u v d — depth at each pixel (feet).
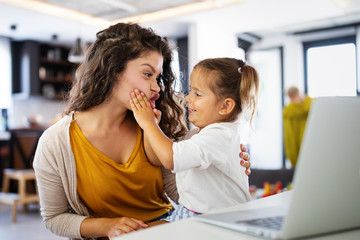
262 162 22.84
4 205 15.16
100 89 3.66
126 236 1.79
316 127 1.67
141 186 3.96
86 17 18.69
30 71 22.44
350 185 1.86
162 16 18.10
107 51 3.60
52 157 3.68
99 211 3.92
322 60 21.63
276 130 22.81
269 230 1.73
